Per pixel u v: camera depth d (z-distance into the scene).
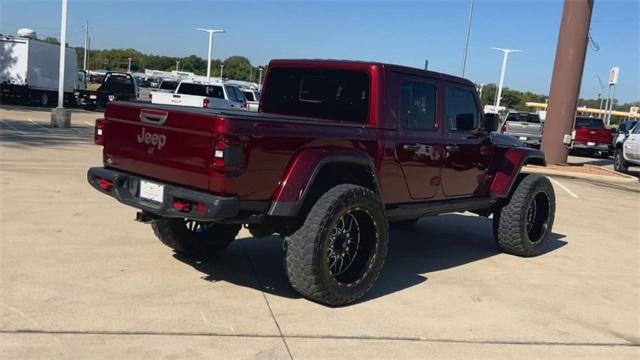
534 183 7.22
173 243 5.88
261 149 4.50
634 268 7.09
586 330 4.93
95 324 4.30
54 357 3.76
